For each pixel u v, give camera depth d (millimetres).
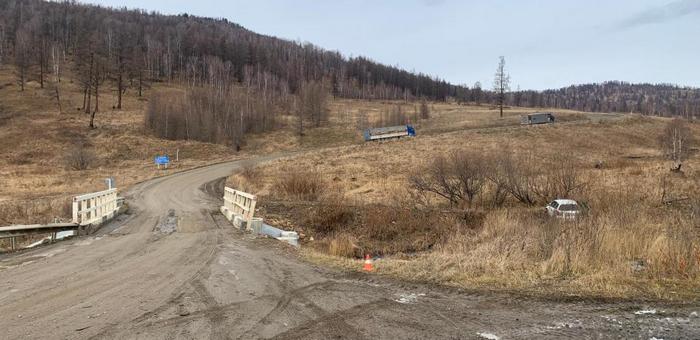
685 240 8945
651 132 71188
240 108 83125
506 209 20938
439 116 101312
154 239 12773
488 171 25109
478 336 4816
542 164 31297
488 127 76188
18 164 51469
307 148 69625
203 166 49312
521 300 6156
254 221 13945
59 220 17125
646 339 4684
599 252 8766
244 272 8219
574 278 7320
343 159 46906
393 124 88312
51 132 64750
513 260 8688
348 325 5203
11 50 126500
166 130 69938
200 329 5086
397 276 7773
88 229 14250
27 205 20734
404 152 49094
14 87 94750
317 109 93188
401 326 5152
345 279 7629
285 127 90000
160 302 6203
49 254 10531
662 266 7680
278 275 7969
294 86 154375
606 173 32062
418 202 24969
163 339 4773
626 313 5520
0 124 69312
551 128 68188
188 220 17438
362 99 156625
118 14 197125
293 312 5727
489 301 6145
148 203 24266
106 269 8602
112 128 70312
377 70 198250
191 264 8992
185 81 139375
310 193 26562
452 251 12875
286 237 13609
